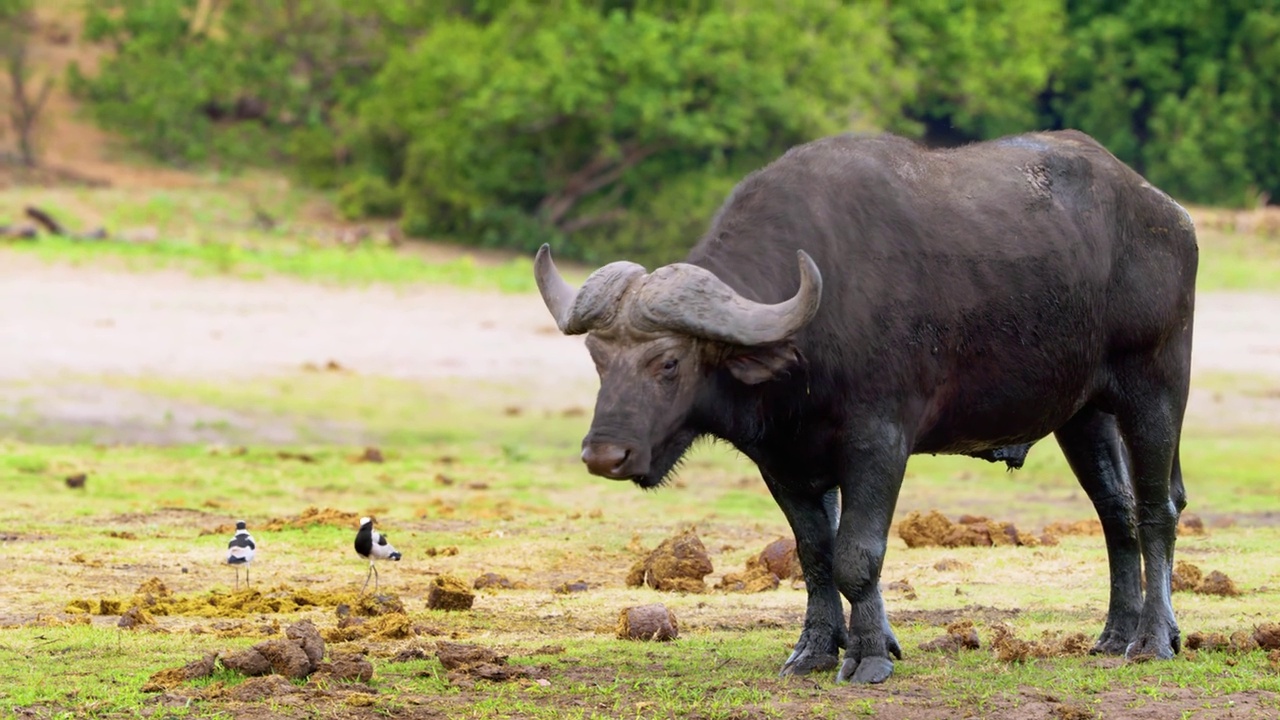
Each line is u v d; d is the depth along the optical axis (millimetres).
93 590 42156
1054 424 33219
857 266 30359
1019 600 41125
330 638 34906
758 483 74375
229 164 197250
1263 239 188625
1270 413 100500
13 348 98000
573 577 46219
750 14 177125
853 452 30219
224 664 30141
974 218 31688
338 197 183625
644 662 32438
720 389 29422
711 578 45844
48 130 195875
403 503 63750
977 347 31438
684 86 175250
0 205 159250
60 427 81688
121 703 28172
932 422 31500
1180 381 34250
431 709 27906
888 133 33344
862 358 29984
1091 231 33062
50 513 57000
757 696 29062
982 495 71062
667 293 28344
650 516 61156
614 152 169250
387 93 183375
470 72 171750
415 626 36781
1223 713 27609
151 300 119188
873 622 30609
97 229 148250
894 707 28266
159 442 80875
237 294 125375
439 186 174500
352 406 92688
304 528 54188
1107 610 39625
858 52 187625
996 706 28266
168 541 51062
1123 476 35250
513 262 168500
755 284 30016
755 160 181625
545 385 102812
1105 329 33406
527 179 178500
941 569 46562
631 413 28016
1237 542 52438
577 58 167375
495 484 70500
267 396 92938
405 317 122625
